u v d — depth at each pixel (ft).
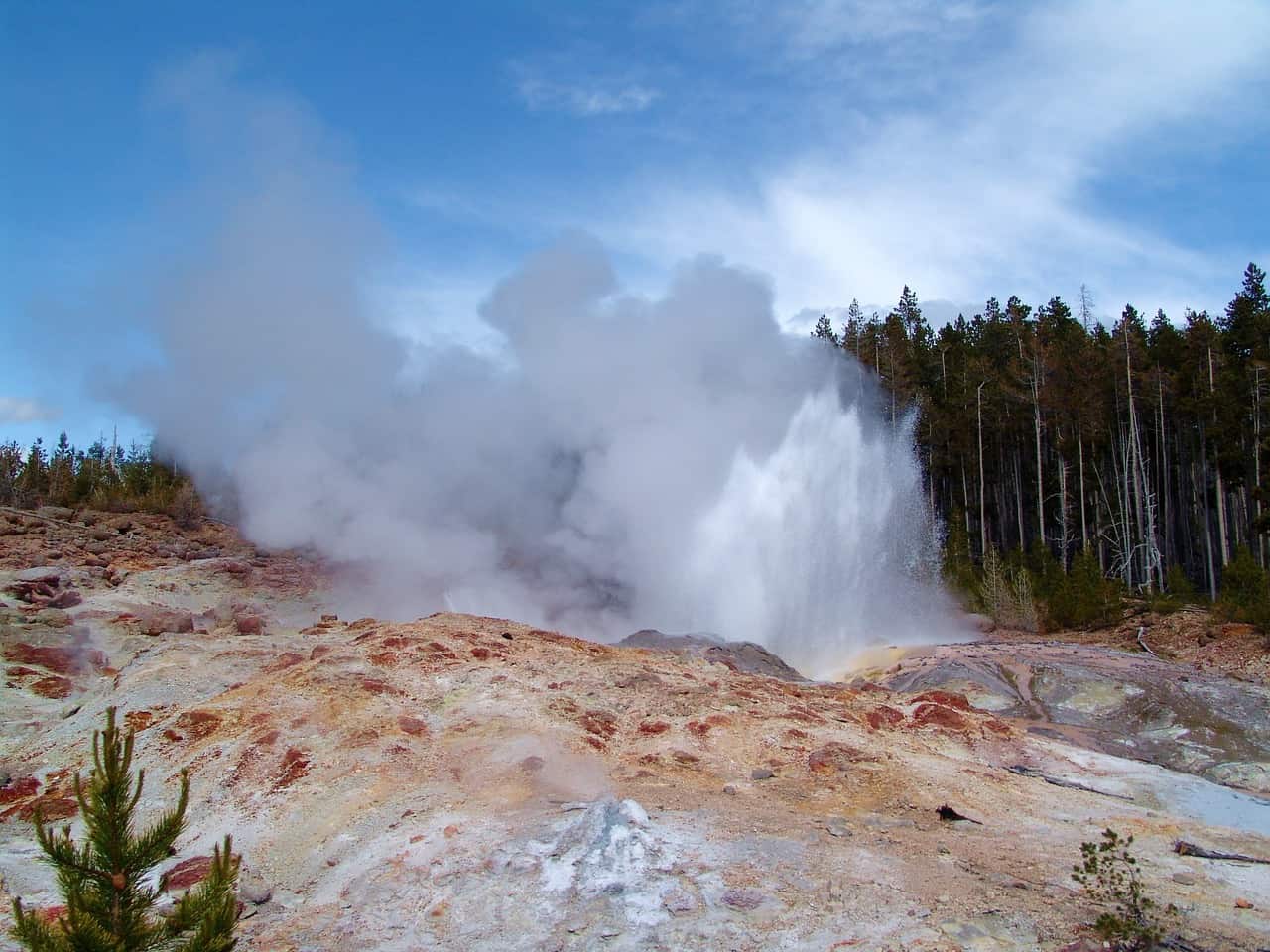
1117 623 94.58
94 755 19.52
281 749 35.88
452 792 32.17
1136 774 40.75
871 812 32.76
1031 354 168.14
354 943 23.54
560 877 25.71
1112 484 166.30
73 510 119.85
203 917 18.94
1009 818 33.04
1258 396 137.28
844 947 21.99
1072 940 22.38
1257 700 56.85
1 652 54.90
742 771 36.68
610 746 38.34
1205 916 24.54
